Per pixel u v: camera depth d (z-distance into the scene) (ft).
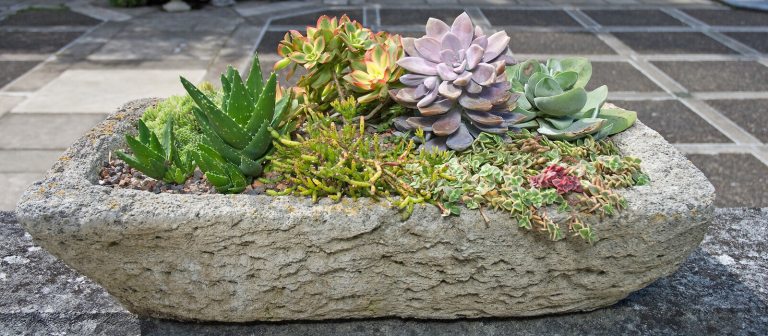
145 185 5.16
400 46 5.83
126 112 6.25
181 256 4.72
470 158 5.31
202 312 5.18
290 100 5.50
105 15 20.26
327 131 5.20
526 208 4.62
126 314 5.64
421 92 5.42
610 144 5.64
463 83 5.20
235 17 20.02
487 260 4.86
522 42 17.87
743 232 7.02
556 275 5.04
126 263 4.76
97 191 4.67
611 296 5.31
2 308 5.69
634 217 4.65
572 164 5.29
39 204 4.50
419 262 4.86
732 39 18.78
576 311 5.59
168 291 4.99
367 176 4.77
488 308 5.31
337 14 20.34
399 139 5.68
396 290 5.08
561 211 4.67
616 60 16.61
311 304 5.12
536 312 5.42
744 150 11.66
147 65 15.56
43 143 11.51
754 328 5.70
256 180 5.19
